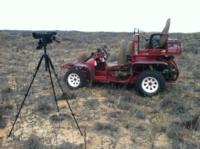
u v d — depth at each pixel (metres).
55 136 7.12
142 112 8.66
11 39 31.05
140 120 8.23
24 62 17.17
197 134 7.47
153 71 9.97
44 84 11.63
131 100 9.68
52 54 20.97
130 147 6.69
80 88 10.85
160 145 6.83
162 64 10.01
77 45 26.41
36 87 11.22
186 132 7.53
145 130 7.59
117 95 10.16
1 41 28.08
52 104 9.18
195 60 17.89
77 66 10.87
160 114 8.62
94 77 10.80
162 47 10.11
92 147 6.66
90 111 8.75
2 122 7.77
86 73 10.97
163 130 7.60
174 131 7.41
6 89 10.54
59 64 16.42
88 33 44.34
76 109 8.88
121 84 11.17
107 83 11.36
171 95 10.01
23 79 12.37
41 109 8.77
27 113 8.52
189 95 10.47
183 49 22.08
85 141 6.84
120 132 7.45
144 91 9.99
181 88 11.27
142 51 10.17
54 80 12.27
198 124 7.85
